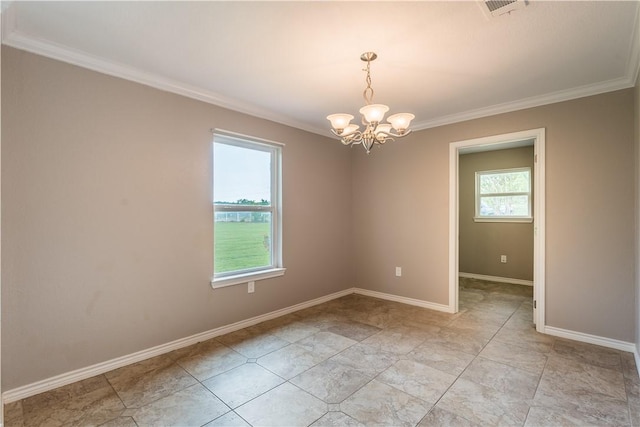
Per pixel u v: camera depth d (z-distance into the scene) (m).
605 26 1.91
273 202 3.68
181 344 2.81
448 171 3.74
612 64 2.40
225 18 1.84
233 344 2.87
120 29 1.95
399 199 4.17
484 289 4.87
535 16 1.81
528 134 3.17
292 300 3.81
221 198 3.19
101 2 1.69
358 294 4.58
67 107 2.21
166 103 2.71
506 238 5.37
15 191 2.01
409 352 2.69
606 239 2.79
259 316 3.45
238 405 1.96
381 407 1.94
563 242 2.99
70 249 2.23
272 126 3.57
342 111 3.47
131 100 2.51
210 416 1.86
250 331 3.20
